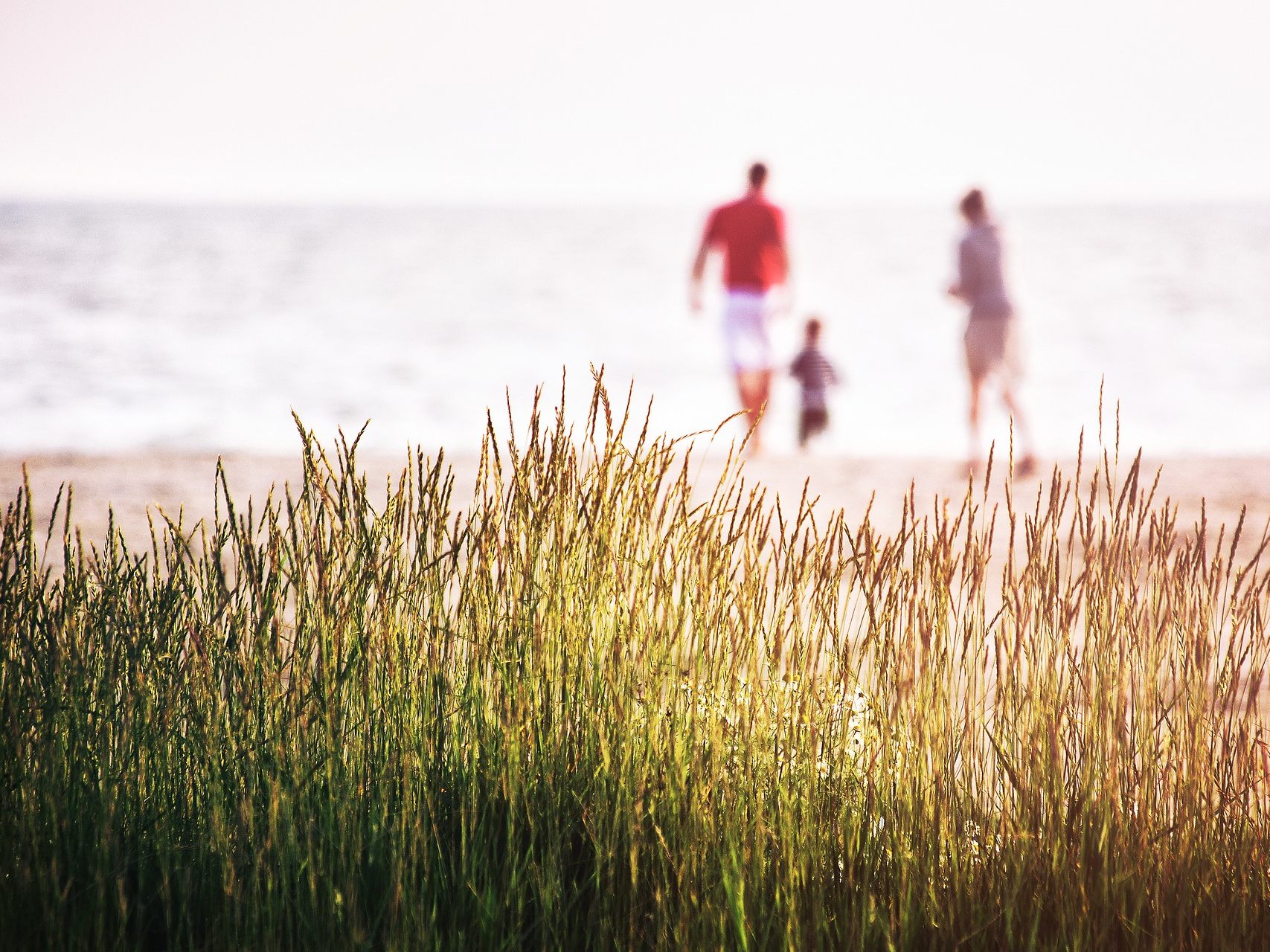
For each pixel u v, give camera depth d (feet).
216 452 31.81
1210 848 6.91
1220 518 22.22
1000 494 25.31
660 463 7.18
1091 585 7.18
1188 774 7.06
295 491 25.23
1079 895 6.69
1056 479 7.07
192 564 7.18
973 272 29.78
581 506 7.17
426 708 6.93
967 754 7.07
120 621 7.03
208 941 6.13
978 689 7.24
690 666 7.13
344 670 6.80
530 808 6.85
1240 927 6.81
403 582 7.34
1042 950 6.64
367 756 6.83
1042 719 7.07
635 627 7.07
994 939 6.68
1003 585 7.13
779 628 7.03
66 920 6.32
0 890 6.24
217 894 6.49
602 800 6.72
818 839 6.77
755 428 7.02
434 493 7.05
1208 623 7.15
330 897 6.25
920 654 7.36
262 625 6.78
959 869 6.79
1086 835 6.73
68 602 7.02
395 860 6.23
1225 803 7.06
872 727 7.26
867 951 6.58
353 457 7.00
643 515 7.16
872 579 7.05
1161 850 6.88
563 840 6.82
